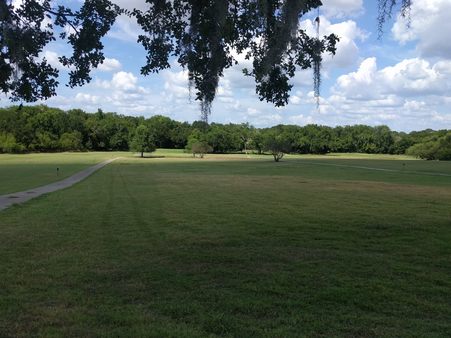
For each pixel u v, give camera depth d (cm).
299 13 594
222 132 15912
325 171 6594
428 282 828
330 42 670
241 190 3170
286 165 8888
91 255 1045
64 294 747
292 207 2086
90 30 698
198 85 665
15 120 15112
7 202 2302
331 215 1794
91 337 569
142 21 714
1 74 698
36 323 615
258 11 648
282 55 599
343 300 721
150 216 1748
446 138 12156
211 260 998
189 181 4297
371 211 1930
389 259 1014
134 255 1049
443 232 1384
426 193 2939
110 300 718
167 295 744
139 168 7625
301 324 617
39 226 1479
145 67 726
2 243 1183
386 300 723
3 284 805
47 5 689
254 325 611
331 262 982
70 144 15925
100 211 1906
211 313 655
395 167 7831
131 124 17850
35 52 700
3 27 661
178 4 702
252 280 837
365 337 573
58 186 3684
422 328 605
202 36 659
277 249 1123
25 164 8694
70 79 730
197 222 1591
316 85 671
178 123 18050
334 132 17088
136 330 589
